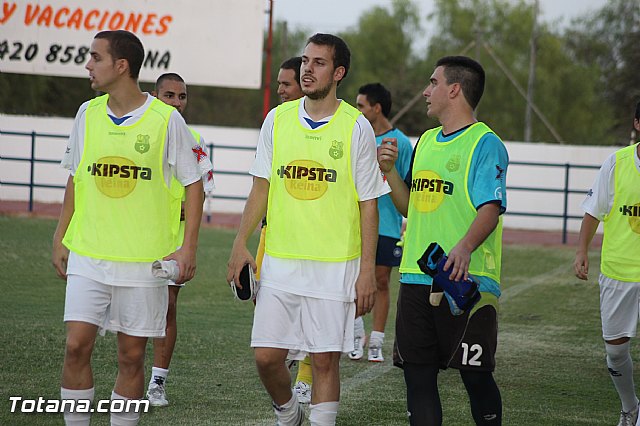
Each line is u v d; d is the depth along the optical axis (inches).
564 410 368.2
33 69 1208.2
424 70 2613.2
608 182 345.4
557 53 2412.6
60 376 380.8
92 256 273.1
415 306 279.0
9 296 570.9
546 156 1220.5
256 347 279.1
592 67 2410.2
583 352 481.4
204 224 1071.6
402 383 406.3
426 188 280.5
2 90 1729.8
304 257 277.3
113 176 274.1
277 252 280.4
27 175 1206.9
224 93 2386.8
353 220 280.4
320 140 277.0
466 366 273.6
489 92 2406.5
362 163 278.1
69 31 1208.2
